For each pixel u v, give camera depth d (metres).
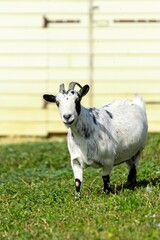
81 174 10.35
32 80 19.53
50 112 19.58
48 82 19.50
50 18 19.42
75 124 9.99
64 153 15.41
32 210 9.84
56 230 8.55
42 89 19.53
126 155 10.95
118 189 10.88
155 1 19.31
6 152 16.50
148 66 19.45
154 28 19.38
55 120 19.59
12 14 19.44
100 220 8.72
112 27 19.38
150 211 9.05
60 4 19.44
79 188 10.32
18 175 13.40
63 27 19.44
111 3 19.34
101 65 19.42
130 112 11.03
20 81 19.55
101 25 19.38
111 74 19.44
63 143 17.28
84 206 9.66
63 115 9.78
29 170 13.87
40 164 14.70
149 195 9.98
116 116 10.75
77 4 19.38
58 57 19.47
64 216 9.23
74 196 10.36
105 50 19.44
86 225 8.59
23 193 11.17
